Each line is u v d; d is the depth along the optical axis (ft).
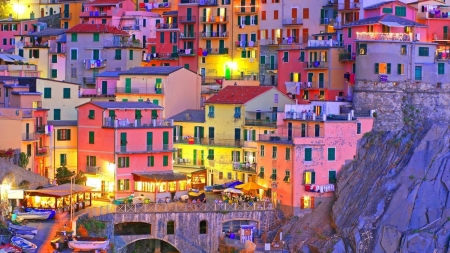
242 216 592.19
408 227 582.76
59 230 510.58
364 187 597.11
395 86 637.30
